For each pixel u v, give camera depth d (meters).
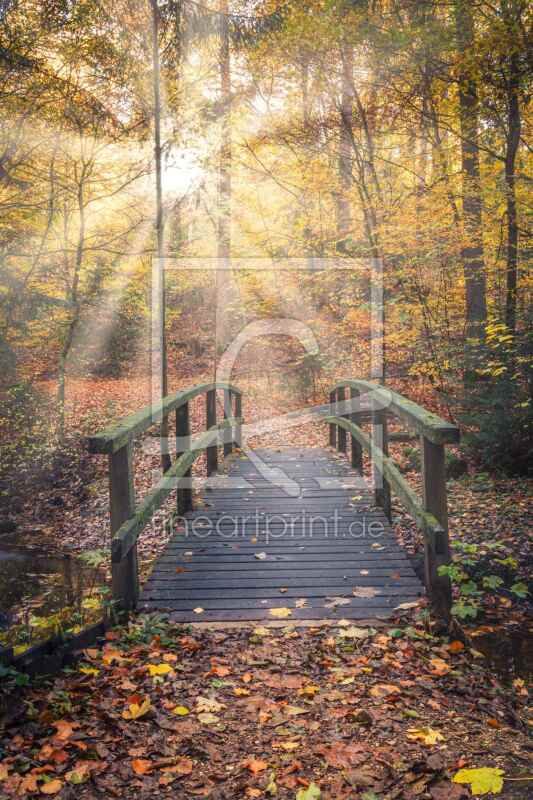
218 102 12.03
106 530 7.95
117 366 16.50
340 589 4.68
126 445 4.24
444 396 9.77
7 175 9.71
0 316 10.16
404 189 11.82
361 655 3.72
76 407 12.87
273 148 13.29
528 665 4.30
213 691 3.25
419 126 11.77
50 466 10.42
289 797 2.38
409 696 3.21
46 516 8.94
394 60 10.27
